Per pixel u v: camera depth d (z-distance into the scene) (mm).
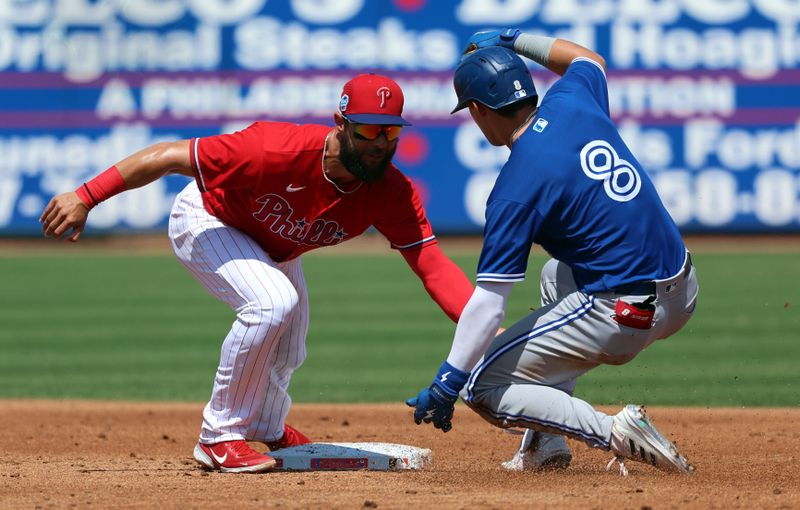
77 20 66438
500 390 15625
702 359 33969
